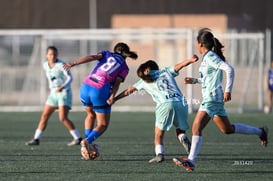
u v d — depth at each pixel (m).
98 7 128.62
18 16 128.75
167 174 31.62
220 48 32.16
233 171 32.56
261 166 34.25
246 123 60.97
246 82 78.00
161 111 34.78
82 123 63.50
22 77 90.00
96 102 35.75
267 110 74.12
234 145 44.12
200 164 35.00
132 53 36.59
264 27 126.62
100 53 36.31
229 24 126.31
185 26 126.69
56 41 87.19
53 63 44.69
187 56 73.06
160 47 89.25
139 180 29.94
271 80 73.56
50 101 44.81
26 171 32.81
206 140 47.47
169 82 34.84
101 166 34.38
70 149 42.31
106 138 49.44
